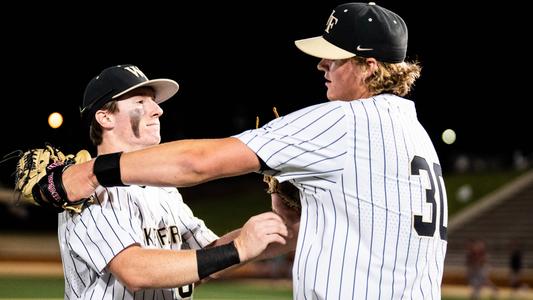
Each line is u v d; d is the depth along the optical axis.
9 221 36.44
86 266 3.24
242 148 2.71
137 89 3.46
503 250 28.31
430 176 2.82
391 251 2.69
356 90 2.91
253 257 2.98
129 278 3.02
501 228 29.77
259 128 2.82
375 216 2.69
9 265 27.02
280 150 2.71
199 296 16.73
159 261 2.98
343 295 2.66
